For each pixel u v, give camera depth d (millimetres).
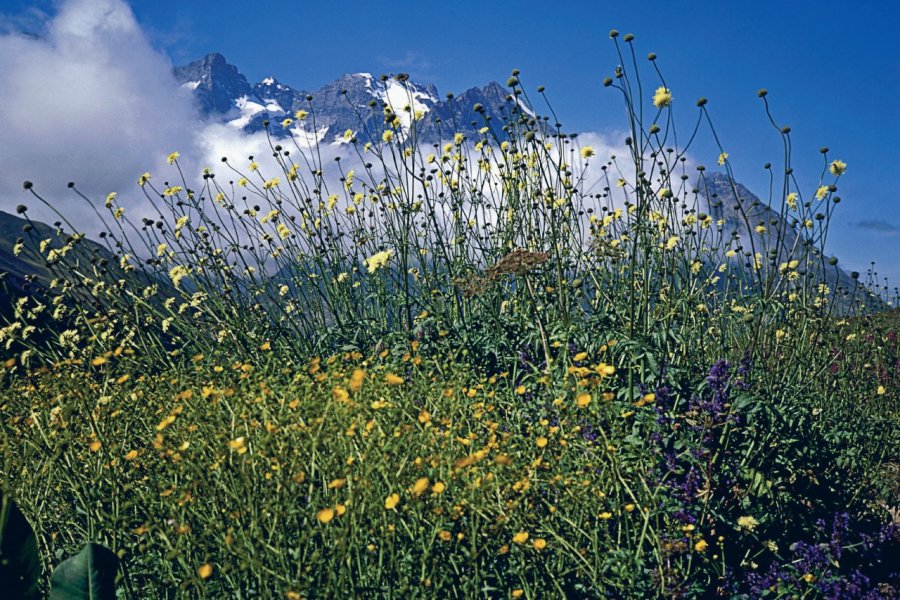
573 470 1999
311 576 1693
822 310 2967
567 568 1865
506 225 3080
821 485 2373
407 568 1761
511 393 2395
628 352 2357
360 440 1876
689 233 2982
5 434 2041
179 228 3109
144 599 1841
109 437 2043
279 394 2166
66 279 2990
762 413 2227
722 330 2842
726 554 2082
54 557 1967
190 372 2609
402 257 2924
